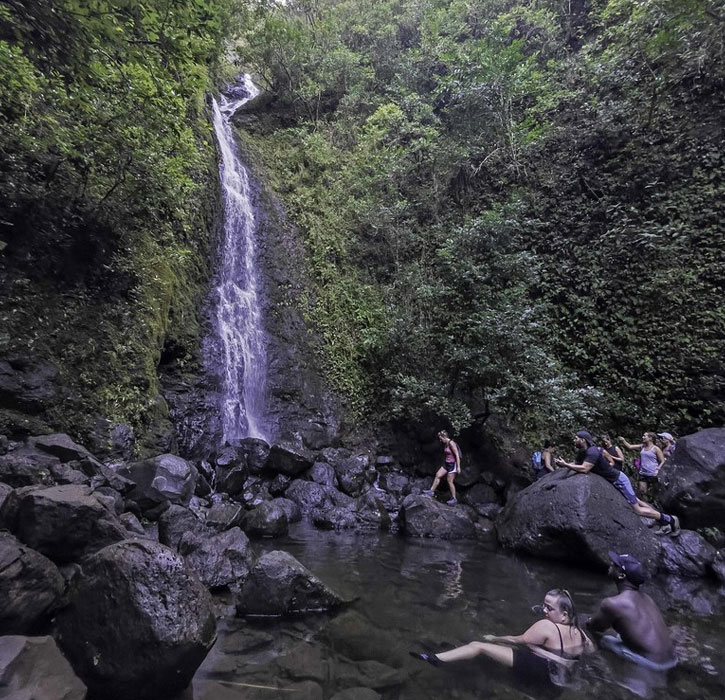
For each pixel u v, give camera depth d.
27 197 6.43
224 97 15.85
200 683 2.71
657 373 9.66
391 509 8.21
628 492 6.88
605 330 10.43
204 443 8.34
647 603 3.69
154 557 2.73
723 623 4.20
